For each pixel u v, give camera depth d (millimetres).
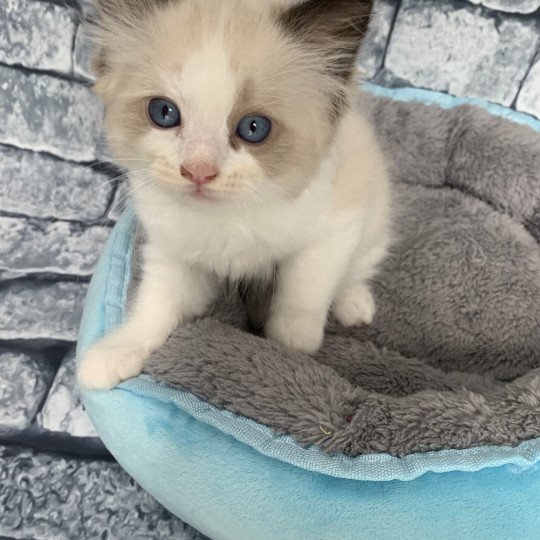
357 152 234
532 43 339
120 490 273
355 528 183
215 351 213
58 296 334
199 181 168
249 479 189
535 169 316
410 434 190
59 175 329
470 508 181
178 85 166
